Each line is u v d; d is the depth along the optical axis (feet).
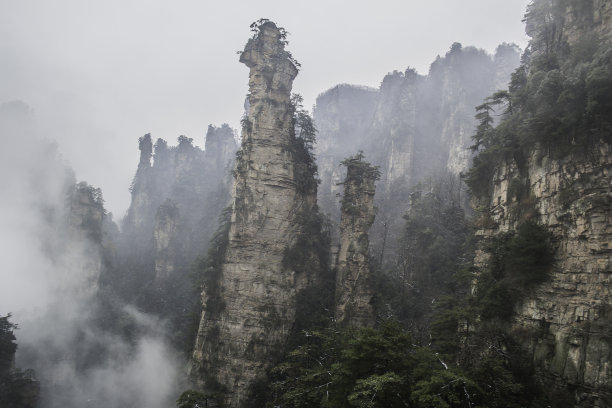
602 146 97.91
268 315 201.16
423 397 91.04
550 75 113.91
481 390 95.66
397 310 209.46
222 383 191.62
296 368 170.91
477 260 146.51
